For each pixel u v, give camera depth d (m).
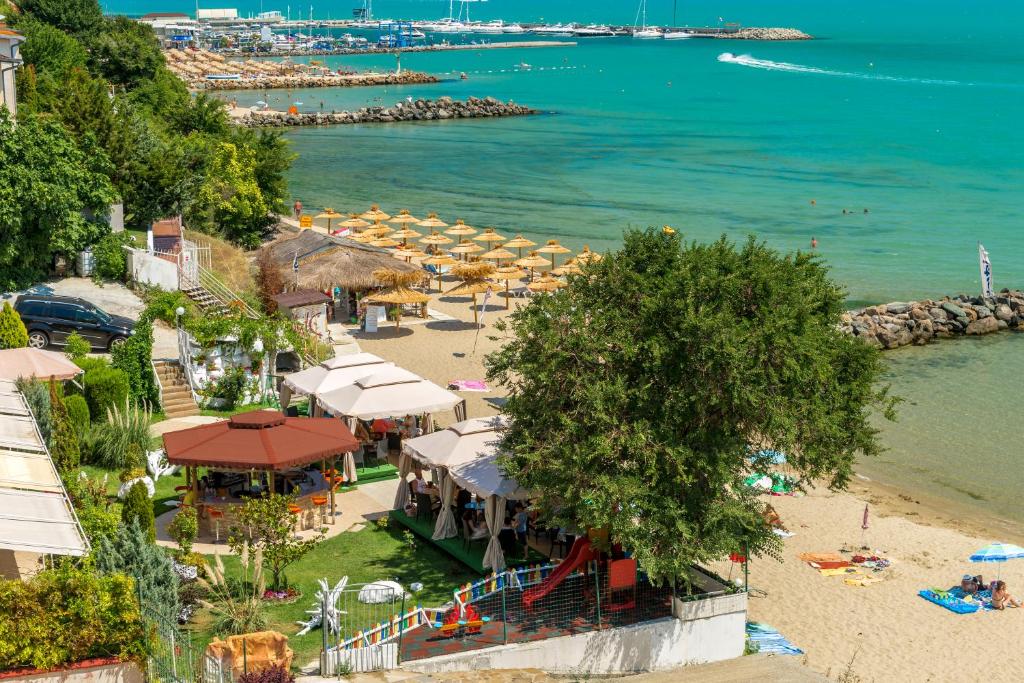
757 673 26.02
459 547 30.73
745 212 102.69
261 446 30.08
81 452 34.19
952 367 58.91
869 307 66.50
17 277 49.75
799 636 30.25
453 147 150.25
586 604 27.39
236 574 27.98
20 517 21.52
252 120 172.25
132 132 70.06
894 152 147.50
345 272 59.75
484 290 61.59
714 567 34.28
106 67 102.44
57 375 33.81
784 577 34.06
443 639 25.19
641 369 28.41
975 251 87.56
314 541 27.94
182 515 28.00
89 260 52.94
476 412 46.78
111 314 46.88
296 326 50.38
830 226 96.62
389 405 36.28
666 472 27.28
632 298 29.61
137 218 67.69
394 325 60.81
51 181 49.78
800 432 29.48
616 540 27.39
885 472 43.31
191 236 63.66
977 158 141.75
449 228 84.44
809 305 29.73
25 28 92.25
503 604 25.69
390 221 90.31
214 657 20.70
